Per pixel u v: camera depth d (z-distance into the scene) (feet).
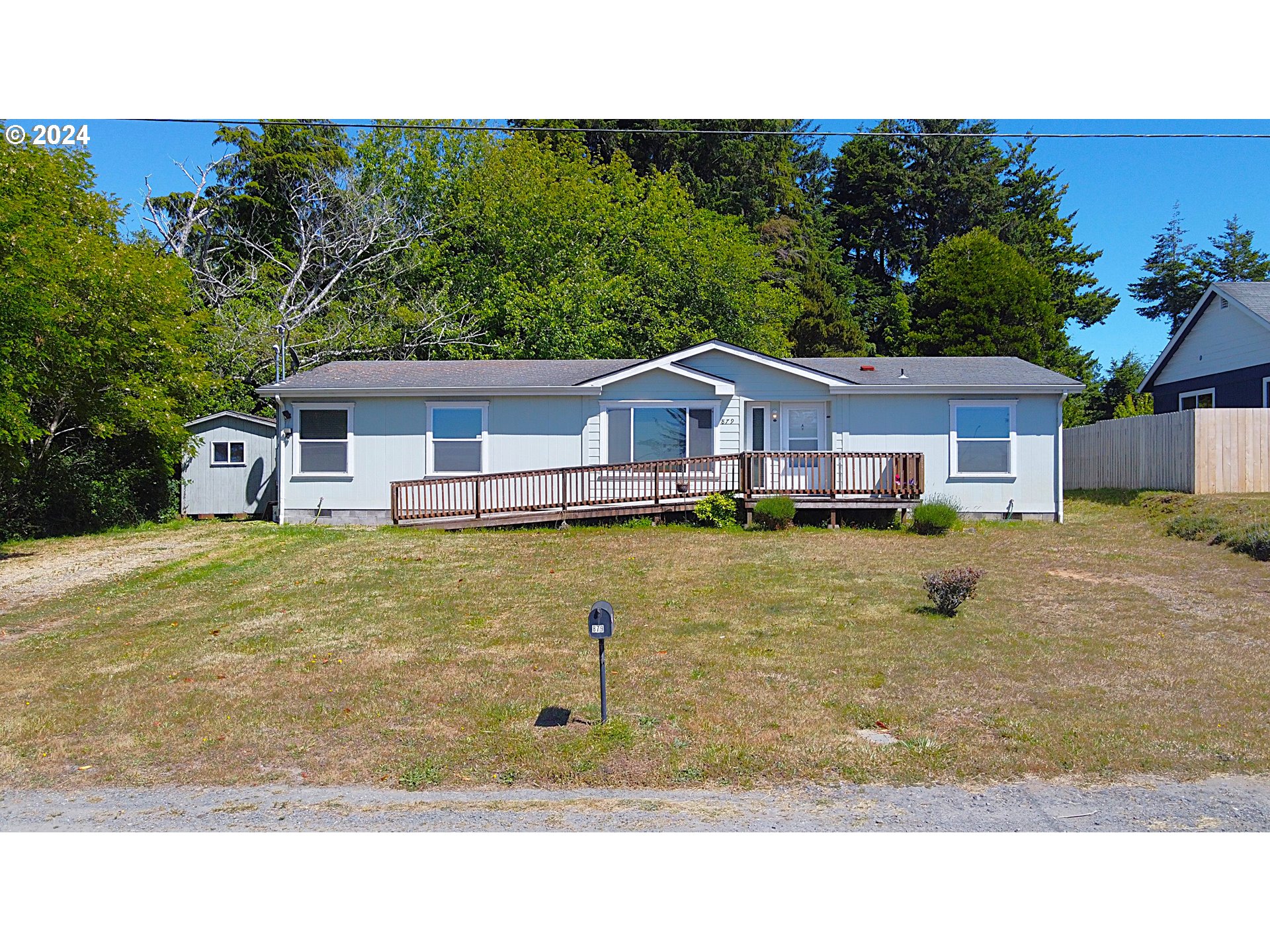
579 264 108.58
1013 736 24.03
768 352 119.85
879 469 63.57
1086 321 159.53
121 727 25.73
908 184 167.22
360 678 29.68
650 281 112.37
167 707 27.32
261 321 92.73
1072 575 44.86
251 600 41.32
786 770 22.18
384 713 26.43
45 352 57.26
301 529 64.23
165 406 67.15
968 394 67.31
